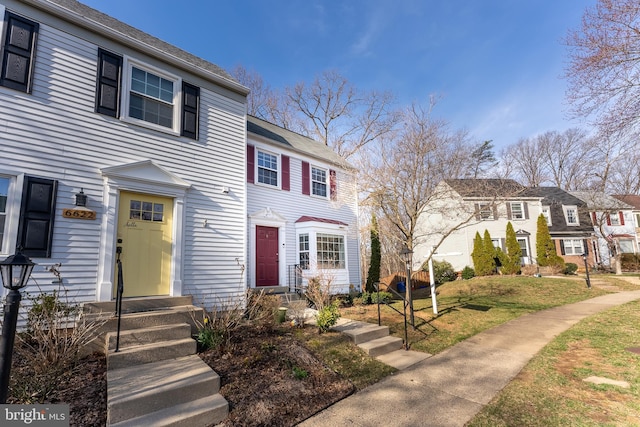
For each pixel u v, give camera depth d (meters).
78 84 5.77
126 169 6.10
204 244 7.12
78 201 5.45
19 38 5.23
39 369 3.66
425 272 17.50
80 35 5.91
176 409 3.36
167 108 7.06
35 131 5.20
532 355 5.56
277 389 4.03
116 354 4.07
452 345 6.24
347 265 11.84
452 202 10.31
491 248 18.56
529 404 3.77
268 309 6.81
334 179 12.72
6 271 2.61
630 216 24.73
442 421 3.46
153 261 6.31
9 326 2.57
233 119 8.19
